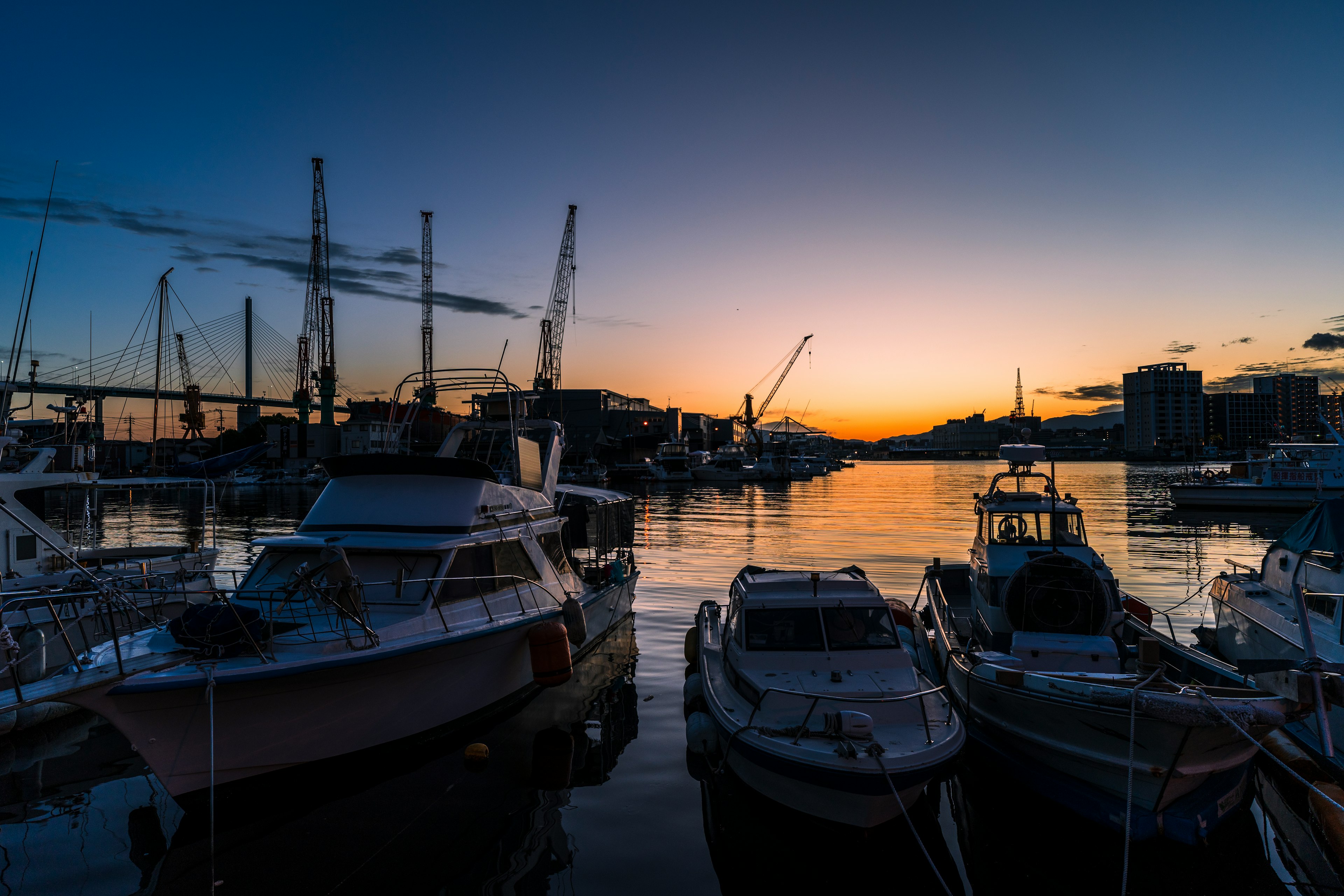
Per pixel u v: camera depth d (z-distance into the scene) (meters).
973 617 12.91
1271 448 49.34
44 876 7.04
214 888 6.88
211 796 7.81
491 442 16.81
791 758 7.70
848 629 9.70
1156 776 7.62
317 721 8.71
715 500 66.19
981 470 184.88
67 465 15.26
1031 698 8.41
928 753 7.69
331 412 110.38
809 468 124.00
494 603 11.52
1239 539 33.94
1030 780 8.80
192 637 8.41
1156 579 22.45
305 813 8.42
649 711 11.73
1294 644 10.79
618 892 6.89
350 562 10.76
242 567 26.64
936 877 7.30
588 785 9.15
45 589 11.35
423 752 10.07
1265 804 8.75
